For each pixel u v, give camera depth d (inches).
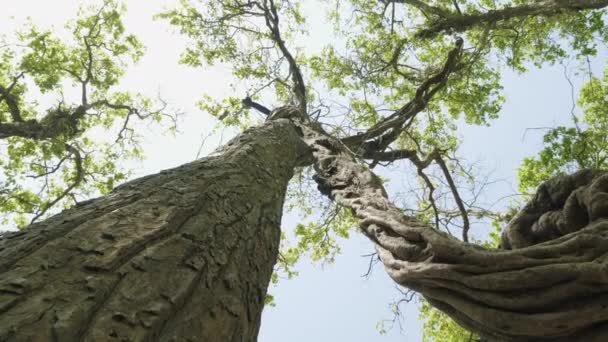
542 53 553.9
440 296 117.6
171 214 94.9
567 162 411.5
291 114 370.6
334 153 267.9
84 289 61.3
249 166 163.9
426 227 137.0
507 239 145.6
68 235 75.1
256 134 223.9
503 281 101.3
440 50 589.6
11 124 485.4
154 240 82.7
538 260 103.0
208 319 72.4
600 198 120.5
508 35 548.4
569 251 104.7
